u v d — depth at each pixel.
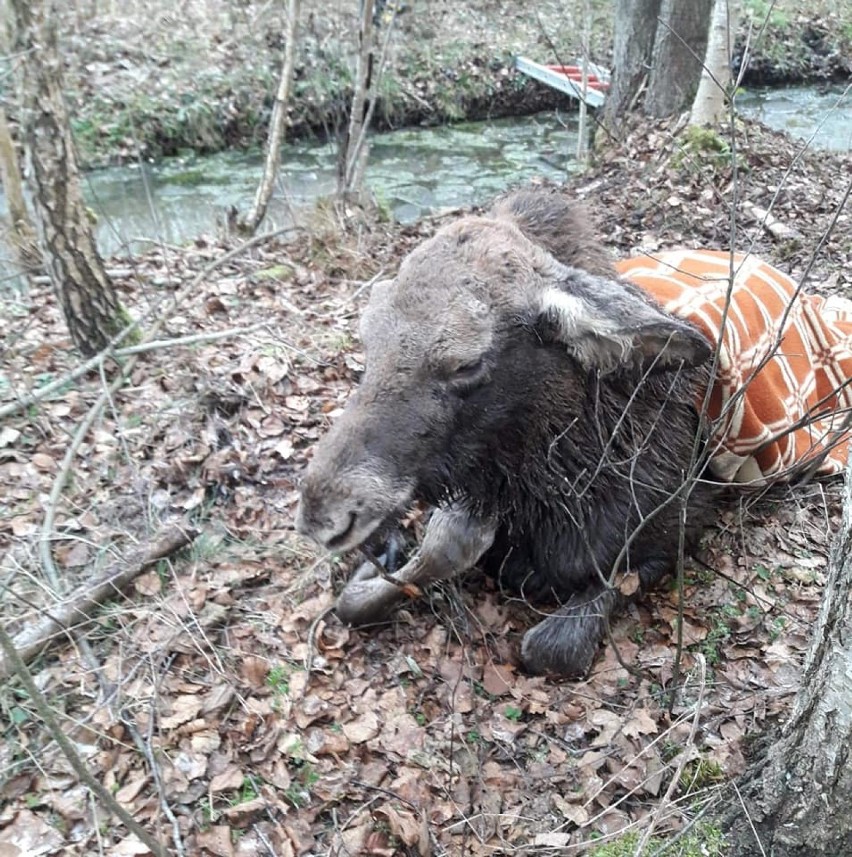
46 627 1.49
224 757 1.37
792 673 1.51
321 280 2.93
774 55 6.68
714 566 1.73
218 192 5.02
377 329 1.34
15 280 3.10
